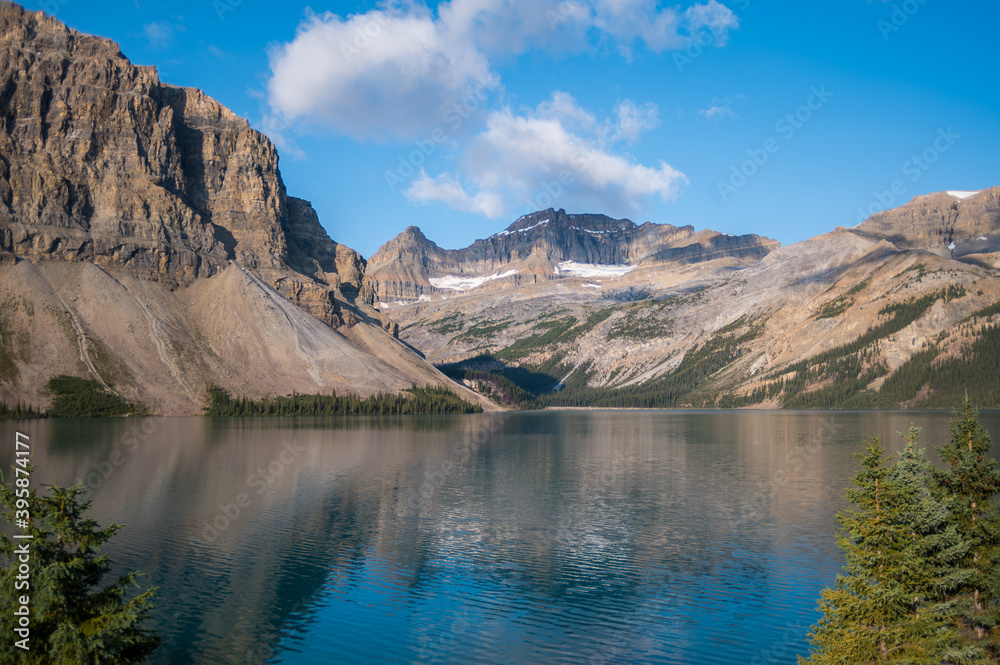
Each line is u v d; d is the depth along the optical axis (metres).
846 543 34.47
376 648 41.53
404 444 151.12
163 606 47.97
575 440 170.38
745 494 88.38
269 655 40.47
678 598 49.84
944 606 32.19
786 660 39.94
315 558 58.97
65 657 29.73
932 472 37.84
